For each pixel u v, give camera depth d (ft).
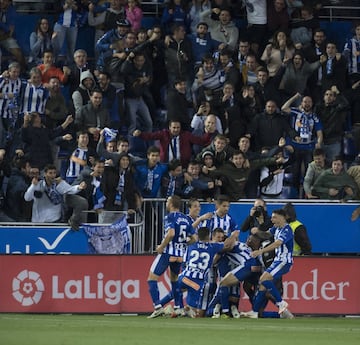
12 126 196.03
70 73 204.33
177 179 181.16
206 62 201.87
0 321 139.03
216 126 192.24
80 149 181.68
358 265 164.35
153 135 187.93
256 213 162.71
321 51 211.41
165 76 210.38
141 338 107.04
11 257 163.22
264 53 210.79
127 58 199.31
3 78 195.52
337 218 183.73
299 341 106.11
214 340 105.50
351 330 125.80
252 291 158.10
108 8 214.69
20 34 226.38
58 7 220.23
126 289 163.53
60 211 178.29
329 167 193.16
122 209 177.06
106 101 195.52
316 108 201.26
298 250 166.81
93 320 143.84
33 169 178.70
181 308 154.71
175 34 207.31
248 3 217.97
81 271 163.53
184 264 158.51
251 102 197.16
